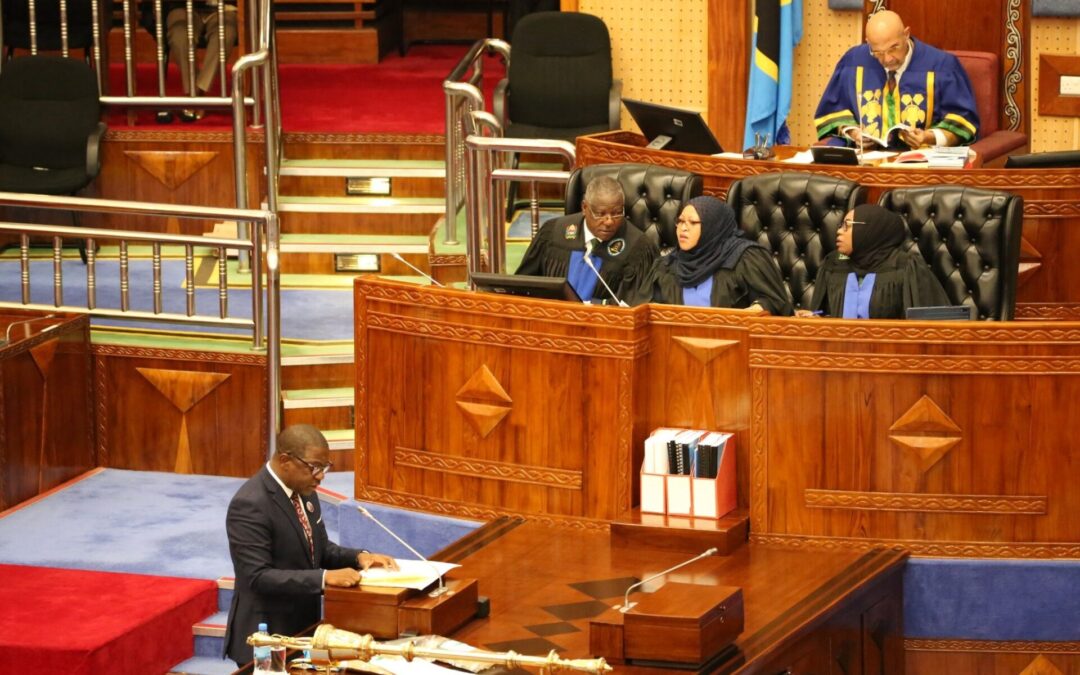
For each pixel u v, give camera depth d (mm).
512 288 13094
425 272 20188
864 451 12250
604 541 12578
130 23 21406
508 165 19859
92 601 13930
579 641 10617
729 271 14422
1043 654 12289
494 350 12969
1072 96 20000
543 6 25938
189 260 16812
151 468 17109
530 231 20156
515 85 20641
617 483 12695
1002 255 14242
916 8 19375
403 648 9820
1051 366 12008
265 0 20156
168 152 21203
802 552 12312
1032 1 19688
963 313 12703
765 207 15141
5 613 13656
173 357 16844
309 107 23062
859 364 12148
